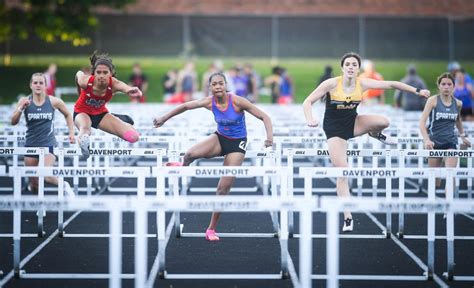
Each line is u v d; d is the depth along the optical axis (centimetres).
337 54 9762
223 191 2456
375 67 9638
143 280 1697
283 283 2041
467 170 2073
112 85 2544
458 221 3019
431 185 2077
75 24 8525
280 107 5891
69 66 9494
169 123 4544
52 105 2908
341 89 2489
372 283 2053
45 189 3209
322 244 2552
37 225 2855
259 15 9769
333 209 1675
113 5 8662
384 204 1688
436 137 3003
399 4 10912
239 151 2423
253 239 2612
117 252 1670
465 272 2169
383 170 2064
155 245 2506
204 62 9719
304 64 9712
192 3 10969
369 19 9744
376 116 2527
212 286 2009
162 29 9731
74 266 2225
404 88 2488
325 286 2022
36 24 8456
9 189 3712
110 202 1684
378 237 2675
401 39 9688
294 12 10994
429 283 2053
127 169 2081
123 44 9719
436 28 9719
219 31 9738
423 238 2659
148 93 9075
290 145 5253
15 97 8925
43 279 2080
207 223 2914
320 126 4384
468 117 5078
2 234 2692
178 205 1702
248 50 9762
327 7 11000
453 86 2980
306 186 2064
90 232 2731
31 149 2558
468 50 9631
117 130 2584
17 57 9669
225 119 2395
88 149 2511
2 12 8412
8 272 2152
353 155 2528
